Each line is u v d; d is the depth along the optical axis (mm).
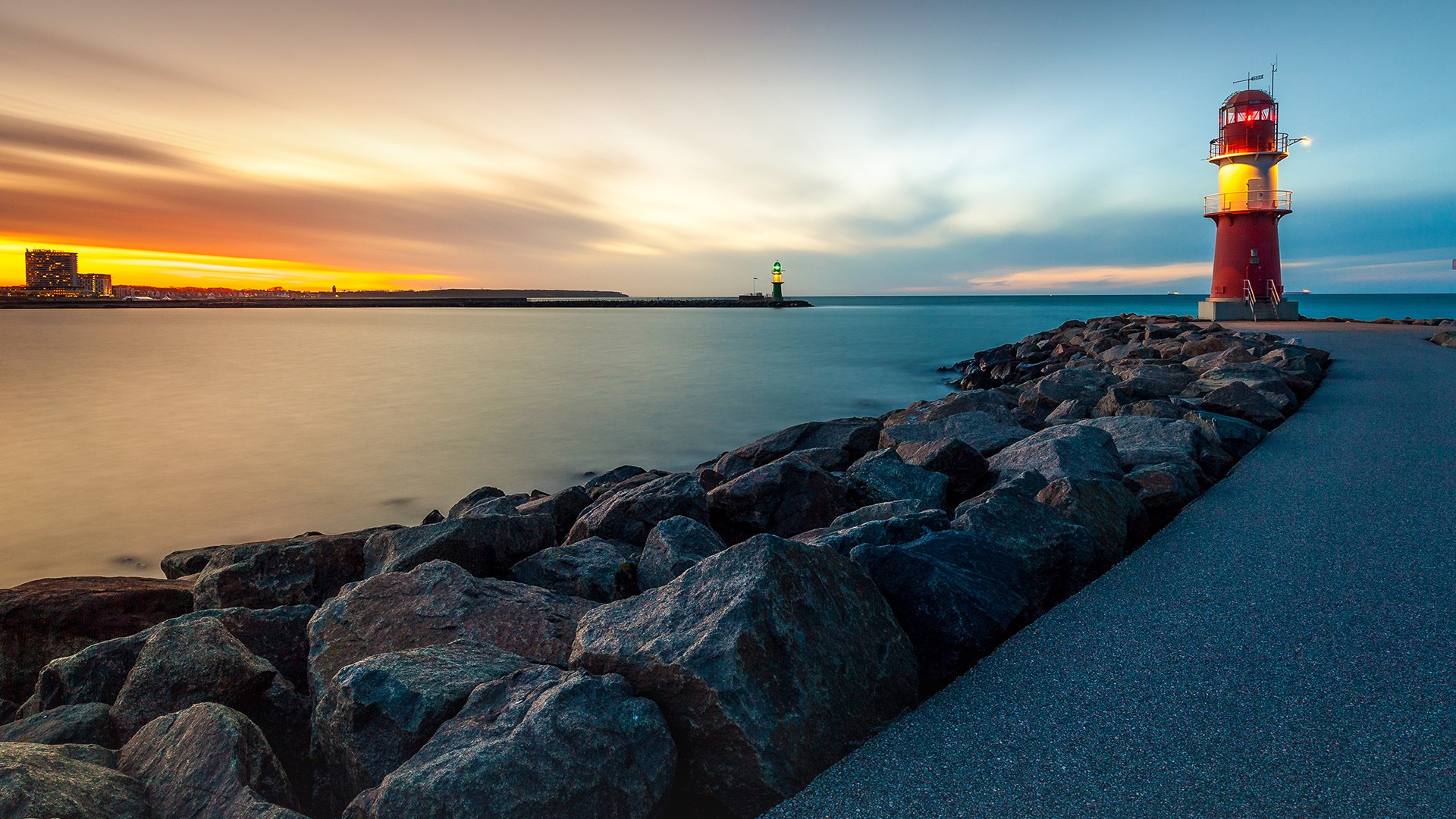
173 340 68812
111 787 3121
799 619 3732
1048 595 5320
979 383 30484
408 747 3441
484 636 4641
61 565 12430
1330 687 3832
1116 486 6758
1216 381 13531
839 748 3508
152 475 18250
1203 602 4906
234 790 3125
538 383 35094
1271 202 37438
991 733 3553
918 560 4625
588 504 9977
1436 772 3158
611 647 3699
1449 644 4238
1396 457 8688
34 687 5961
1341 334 27547
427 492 16719
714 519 7754
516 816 2873
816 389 31578
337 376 38656
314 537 7746
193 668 4141
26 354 51969
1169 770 3234
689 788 3408
